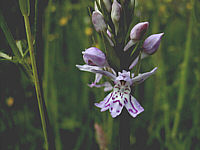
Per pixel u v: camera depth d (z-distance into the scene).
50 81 0.14
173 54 0.15
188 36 0.13
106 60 0.09
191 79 0.15
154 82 0.14
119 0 0.08
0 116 0.13
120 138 0.09
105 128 0.12
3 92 0.13
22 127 0.13
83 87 0.15
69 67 0.16
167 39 0.16
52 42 0.14
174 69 0.15
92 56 0.08
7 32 0.08
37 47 0.08
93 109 0.13
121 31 0.08
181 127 0.14
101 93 0.13
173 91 0.14
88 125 0.13
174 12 0.14
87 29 0.15
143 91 0.15
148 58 0.14
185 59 0.13
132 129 0.14
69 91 0.15
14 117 0.13
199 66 0.14
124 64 0.08
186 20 0.14
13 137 0.13
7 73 0.13
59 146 0.13
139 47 0.08
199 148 0.13
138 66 0.08
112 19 0.08
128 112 0.08
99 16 0.08
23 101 0.14
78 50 0.16
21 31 0.09
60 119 0.15
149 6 0.14
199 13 0.12
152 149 0.14
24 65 0.08
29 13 0.08
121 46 0.08
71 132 0.14
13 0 0.10
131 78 0.08
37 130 0.13
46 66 0.12
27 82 0.14
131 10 0.08
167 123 0.13
